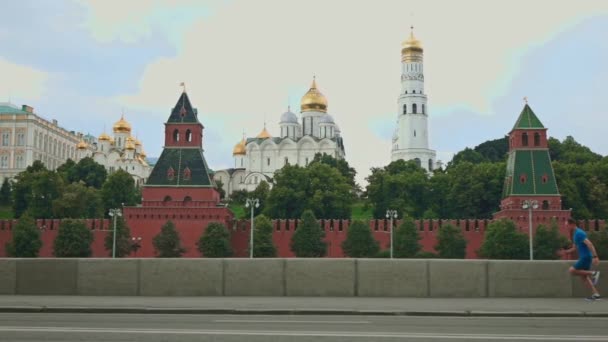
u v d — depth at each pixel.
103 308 24.50
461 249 95.06
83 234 96.19
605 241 90.94
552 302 27.00
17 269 29.55
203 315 23.75
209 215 100.94
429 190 135.62
